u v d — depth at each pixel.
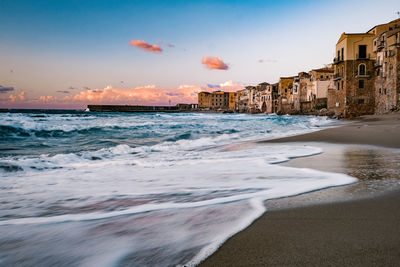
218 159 7.56
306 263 2.00
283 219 2.90
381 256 2.07
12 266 2.12
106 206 3.60
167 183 4.88
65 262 2.17
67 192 4.36
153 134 17.67
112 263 2.13
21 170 6.16
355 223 2.72
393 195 3.68
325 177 4.96
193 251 2.27
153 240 2.51
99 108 159.75
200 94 176.38
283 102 86.62
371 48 37.69
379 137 11.77
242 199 3.72
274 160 7.06
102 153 8.98
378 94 36.88
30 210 3.49
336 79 41.50
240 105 134.62
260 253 2.18
